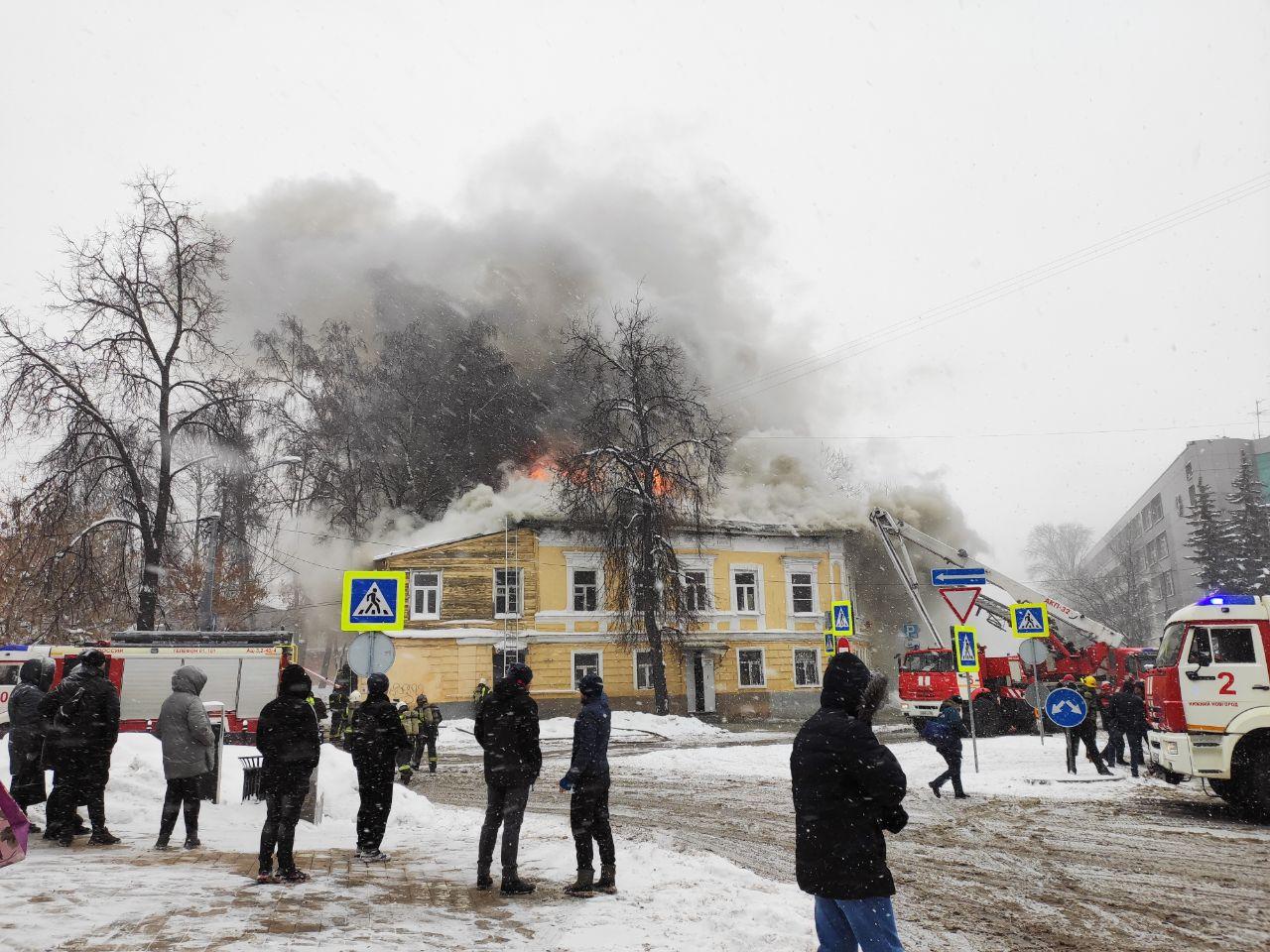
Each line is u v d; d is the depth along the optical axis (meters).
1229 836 10.81
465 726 32.41
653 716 34.72
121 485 27.38
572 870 8.38
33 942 5.23
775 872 8.95
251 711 23.27
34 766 9.98
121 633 23.27
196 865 8.16
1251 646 12.63
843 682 4.57
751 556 42.38
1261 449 69.06
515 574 38.22
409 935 5.84
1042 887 8.15
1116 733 17.67
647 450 37.47
